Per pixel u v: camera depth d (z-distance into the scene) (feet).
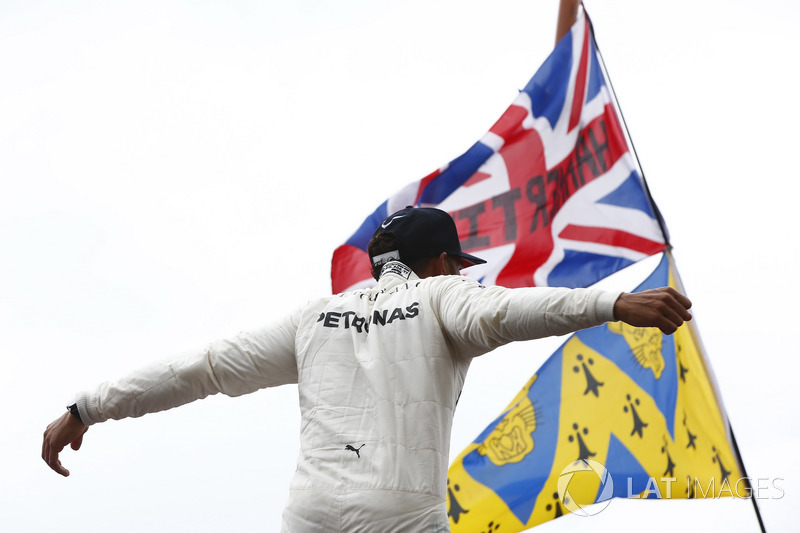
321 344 29.91
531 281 63.00
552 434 57.88
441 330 29.01
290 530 27.61
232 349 31.17
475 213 64.44
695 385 57.67
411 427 27.78
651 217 61.16
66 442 31.40
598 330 59.52
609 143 63.31
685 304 25.32
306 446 28.55
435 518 27.09
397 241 32.71
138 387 30.91
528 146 64.13
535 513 56.54
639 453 56.85
